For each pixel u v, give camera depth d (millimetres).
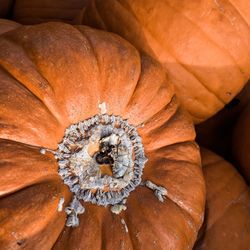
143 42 486
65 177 410
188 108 513
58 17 631
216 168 534
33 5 631
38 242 387
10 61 411
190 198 438
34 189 393
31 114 401
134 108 438
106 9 503
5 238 380
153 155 444
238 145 558
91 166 420
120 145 431
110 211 418
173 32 477
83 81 417
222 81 502
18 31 434
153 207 423
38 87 407
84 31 445
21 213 384
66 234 399
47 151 406
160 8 477
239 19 480
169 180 436
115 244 405
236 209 508
